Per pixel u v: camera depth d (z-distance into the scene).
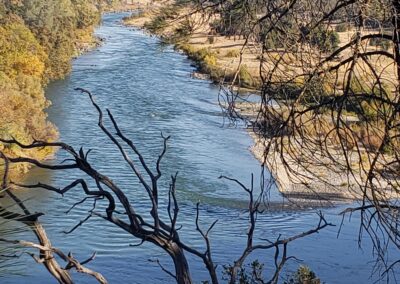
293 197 21.73
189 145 30.03
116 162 26.02
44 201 17.06
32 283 11.80
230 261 16.80
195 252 3.14
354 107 3.84
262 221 20.70
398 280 13.45
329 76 3.75
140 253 17.06
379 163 3.67
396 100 3.61
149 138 30.67
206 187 24.28
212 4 4.19
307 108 3.78
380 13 3.52
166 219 20.42
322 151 3.80
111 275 15.71
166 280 15.60
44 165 2.89
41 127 27.52
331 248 18.25
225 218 21.03
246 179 25.62
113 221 3.03
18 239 2.61
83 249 16.81
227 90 4.25
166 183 24.19
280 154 3.93
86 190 2.97
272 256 17.33
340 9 3.67
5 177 2.65
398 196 3.70
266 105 3.96
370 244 18.48
